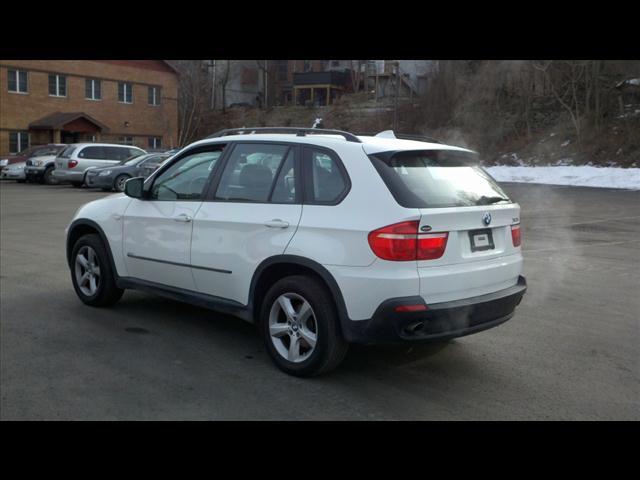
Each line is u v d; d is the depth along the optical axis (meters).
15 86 36.19
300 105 54.75
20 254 9.46
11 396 4.25
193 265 5.28
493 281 4.59
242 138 5.23
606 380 4.66
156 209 5.64
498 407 4.16
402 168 4.41
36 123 36.56
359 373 4.75
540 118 36.19
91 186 22.92
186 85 51.88
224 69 60.91
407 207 4.14
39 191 22.81
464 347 5.41
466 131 37.50
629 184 26.31
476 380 4.63
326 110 49.09
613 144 31.42
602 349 5.39
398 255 4.09
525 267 9.12
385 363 4.98
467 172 4.80
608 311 6.67
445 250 4.25
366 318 4.21
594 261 9.58
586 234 12.56
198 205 5.29
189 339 5.51
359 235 4.21
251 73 62.34
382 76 47.19
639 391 4.46
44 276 7.93
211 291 5.23
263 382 4.54
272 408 4.10
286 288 4.62
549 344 5.52
